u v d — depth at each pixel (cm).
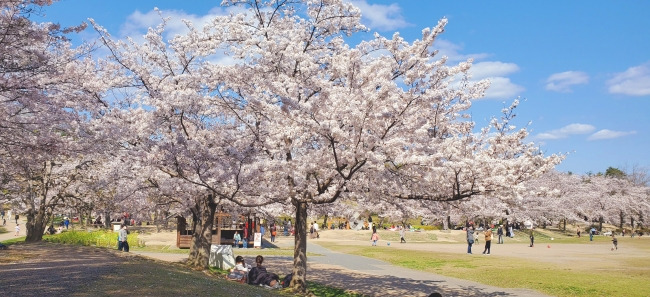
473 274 2353
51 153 1655
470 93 1520
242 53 1543
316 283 2034
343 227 6731
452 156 1332
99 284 1041
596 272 2345
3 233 5166
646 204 8325
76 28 1477
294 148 1559
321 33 1708
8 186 2378
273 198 1586
